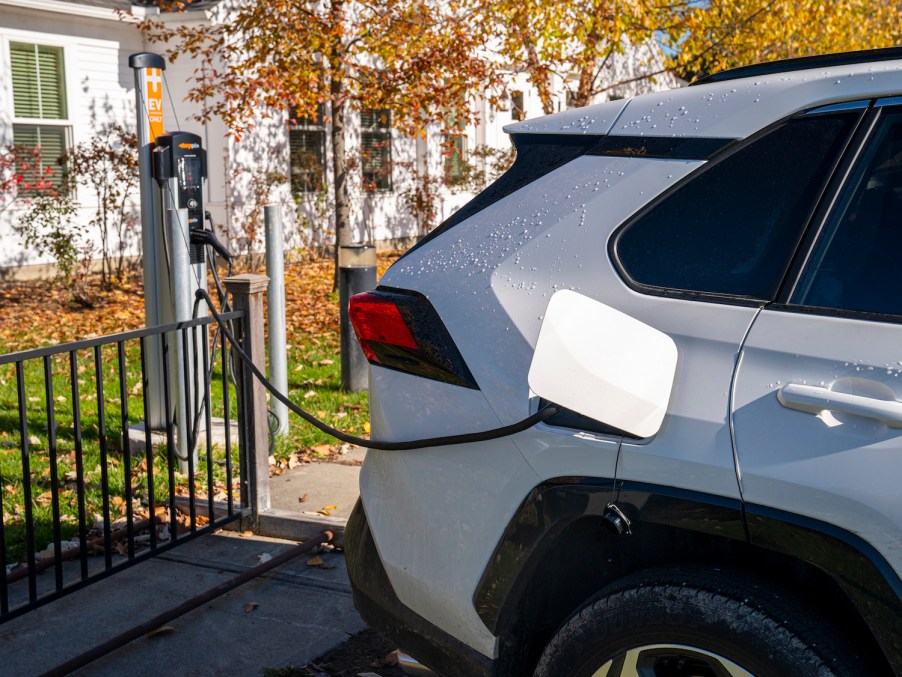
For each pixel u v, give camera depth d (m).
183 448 5.14
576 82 18.84
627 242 2.18
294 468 5.32
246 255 14.34
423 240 2.54
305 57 10.45
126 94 14.08
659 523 1.96
